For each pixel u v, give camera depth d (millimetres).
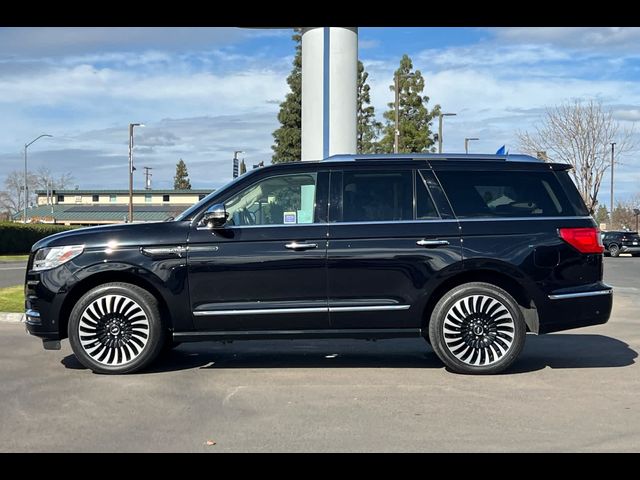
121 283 6648
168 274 6516
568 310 6660
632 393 6035
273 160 42500
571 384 6359
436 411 5473
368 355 7840
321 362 7422
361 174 6762
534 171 6883
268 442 4750
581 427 5055
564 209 6801
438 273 6543
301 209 6684
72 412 5457
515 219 6695
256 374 6805
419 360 7516
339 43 12195
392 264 6531
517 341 6625
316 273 6527
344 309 6539
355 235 6555
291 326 6586
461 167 6828
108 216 81562
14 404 5684
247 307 6535
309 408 5562
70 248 6605
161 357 7715
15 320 10688
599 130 30359
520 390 6129
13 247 39688
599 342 8703
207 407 5602
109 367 6676
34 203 93812
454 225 6621
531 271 6586
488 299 6594
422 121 42812
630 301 13953
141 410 5516
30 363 7293
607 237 38312
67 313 6766
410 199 6707
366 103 43906
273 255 6516
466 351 6648
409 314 6594
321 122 12258
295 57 41469
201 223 6613
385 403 5703
